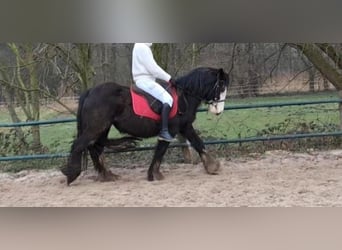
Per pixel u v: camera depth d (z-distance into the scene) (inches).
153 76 243.3
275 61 386.6
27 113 334.3
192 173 265.9
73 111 324.5
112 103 237.5
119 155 301.7
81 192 226.4
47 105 358.9
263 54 382.9
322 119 358.3
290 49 387.9
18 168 293.7
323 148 323.0
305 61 374.6
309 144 323.9
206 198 208.4
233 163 288.2
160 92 239.1
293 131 327.0
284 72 402.9
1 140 305.0
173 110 243.6
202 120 385.1
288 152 314.3
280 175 251.6
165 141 244.8
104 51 343.0
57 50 315.6
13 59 353.4
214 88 253.3
